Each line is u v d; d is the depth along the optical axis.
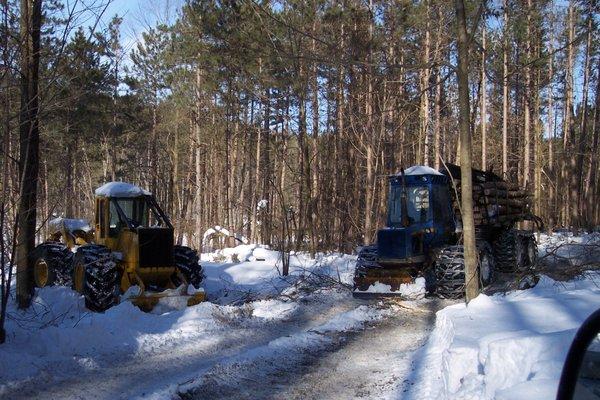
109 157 39.22
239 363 7.43
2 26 7.60
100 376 7.07
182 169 38.50
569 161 37.81
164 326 9.66
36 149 9.37
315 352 8.41
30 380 6.70
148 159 37.56
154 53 34.34
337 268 16.25
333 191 23.80
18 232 8.70
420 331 9.75
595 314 3.12
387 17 21.66
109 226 12.52
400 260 12.58
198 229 28.95
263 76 22.16
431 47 21.00
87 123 25.81
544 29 29.30
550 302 8.52
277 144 26.52
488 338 5.81
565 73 36.66
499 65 25.06
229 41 21.97
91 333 8.40
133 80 33.38
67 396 6.30
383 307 11.72
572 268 13.21
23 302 10.10
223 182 33.75
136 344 8.56
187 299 11.29
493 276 14.00
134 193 12.58
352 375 7.31
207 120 30.78
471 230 9.72
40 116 8.64
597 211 38.41
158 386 6.67
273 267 17.88
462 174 9.80
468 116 9.79
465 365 5.83
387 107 22.41
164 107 33.97
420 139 23.72
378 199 24.83
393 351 8.51
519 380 4.84
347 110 23.45
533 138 37.19
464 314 8.22
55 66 8.29
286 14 19.44
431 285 12.75
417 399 6.07
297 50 18.61
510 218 16.48
